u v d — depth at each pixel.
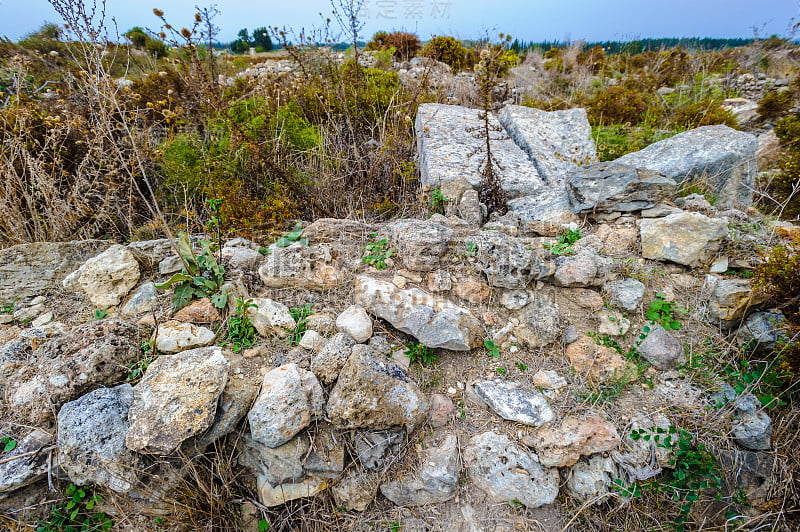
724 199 3.70
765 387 2.21
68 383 1.94
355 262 2.80
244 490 1.98
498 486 1.96
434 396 2.22
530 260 2.45
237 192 3.59
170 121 4.59
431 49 8.57
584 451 1.96
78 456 1.74
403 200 3.72
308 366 2.15
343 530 1.98
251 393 1.99
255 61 9.40
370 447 2.00
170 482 1.81
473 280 2.57
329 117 4.66
